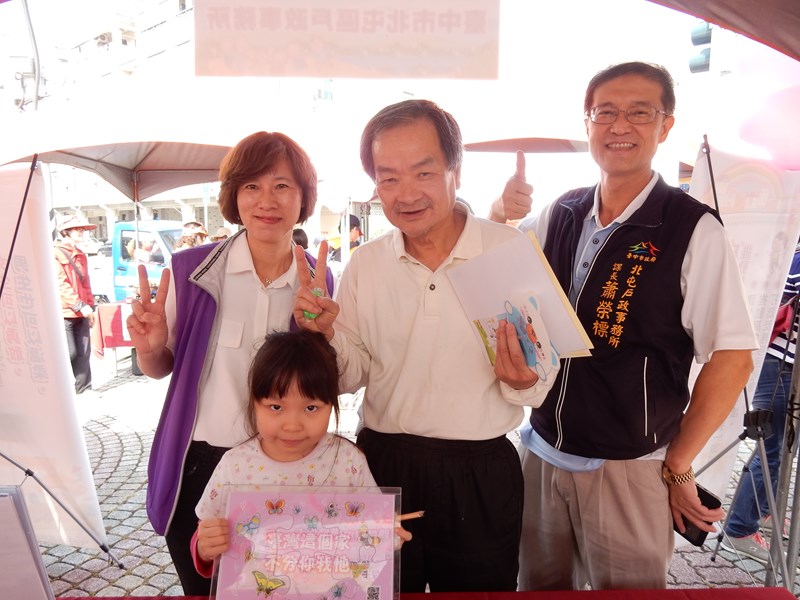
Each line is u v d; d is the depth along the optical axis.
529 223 1.76
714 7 1.36
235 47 1.02
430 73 1.04
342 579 0.92
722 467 2.45
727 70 2.11
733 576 2.48
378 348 1.33
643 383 1.34
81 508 2.44
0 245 2.07
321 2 1.01
